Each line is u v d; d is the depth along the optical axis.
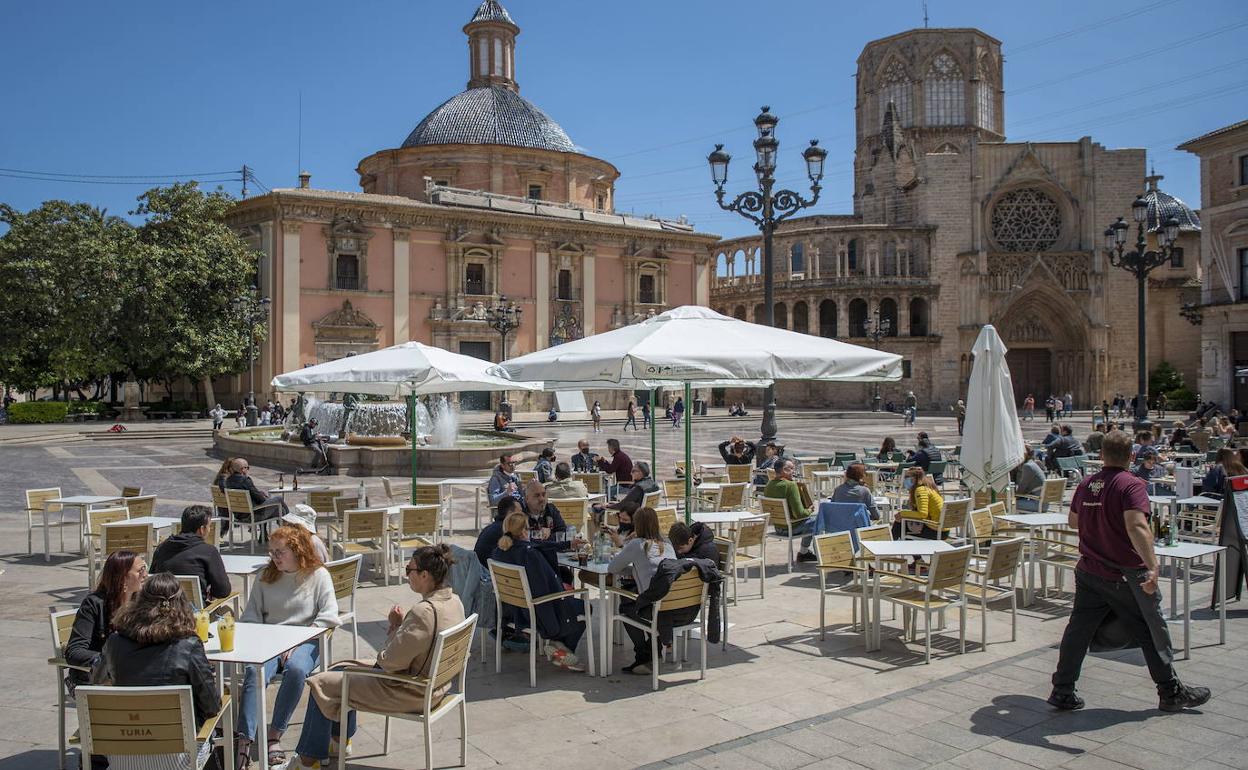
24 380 49.12
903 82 71.19
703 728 6.49
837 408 65.75
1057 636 8.96
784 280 66.94
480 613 8.14
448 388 14.32
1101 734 6.35
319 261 48.03
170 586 5.23
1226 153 41.00
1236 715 6.71
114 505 14.27
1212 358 41.81
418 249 51.19
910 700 7.07
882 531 9.49
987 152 65.94
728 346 9.07
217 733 5.88
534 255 54.84
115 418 48.47
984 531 10.84
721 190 19.08
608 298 57.91
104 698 4.64
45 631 8.98
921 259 66.12
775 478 12.94
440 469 24.69
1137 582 6.58
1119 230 25.20
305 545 6.78
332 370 13.59
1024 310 66.44
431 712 5.71
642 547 7.73
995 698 7.11
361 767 5.85
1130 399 65.12
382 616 9.73
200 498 19.84
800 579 11.82
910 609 8.84
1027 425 50.59
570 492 13.30
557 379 9.41
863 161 73.94
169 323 45.09
